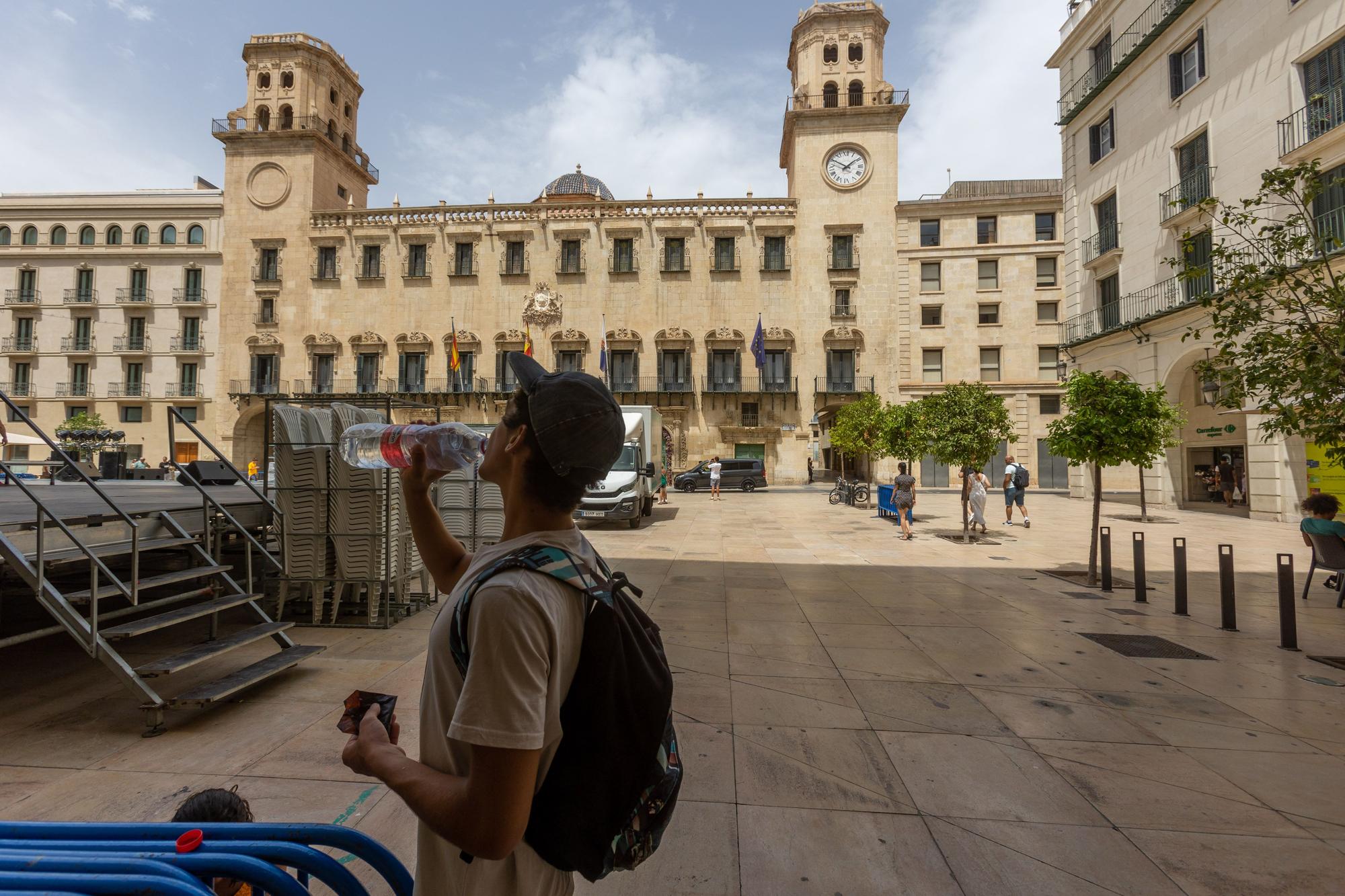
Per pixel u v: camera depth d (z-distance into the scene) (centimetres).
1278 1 1585
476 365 3697
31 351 4053
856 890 235
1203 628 631
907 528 1354
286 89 3922
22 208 4100
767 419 3631
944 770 328
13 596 716
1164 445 1452
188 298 4016
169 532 523
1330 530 743
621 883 238
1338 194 1452
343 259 3756
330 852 257
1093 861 252
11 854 112
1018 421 3469
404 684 463
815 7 3762
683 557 1099
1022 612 696
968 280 3538
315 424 655
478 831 86
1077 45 2388
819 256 3628
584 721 96
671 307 3684
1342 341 502
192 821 175
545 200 4022
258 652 536
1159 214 1983
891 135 3609
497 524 866
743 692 440
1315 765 336
